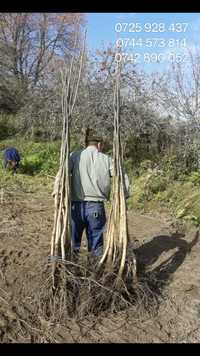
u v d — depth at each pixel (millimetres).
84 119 12570
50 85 15867
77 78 4594
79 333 4199
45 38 26469
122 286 4582
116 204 4637
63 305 4383
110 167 4832
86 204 4816
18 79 22453
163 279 5438
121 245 4637
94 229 4891
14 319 4281
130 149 12836
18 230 6754
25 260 5535
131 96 12742
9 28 26656
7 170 12141
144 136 12953
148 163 11867
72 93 4609
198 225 7797
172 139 12648
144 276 5141
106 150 11648
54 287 4438
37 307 4434
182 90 12555
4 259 5535
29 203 8734
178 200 9016
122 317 4504
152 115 12812
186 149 11914
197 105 12359
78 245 4969
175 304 4848
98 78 13109
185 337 4301
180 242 6828
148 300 4730
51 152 13938
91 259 4672
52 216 7816
